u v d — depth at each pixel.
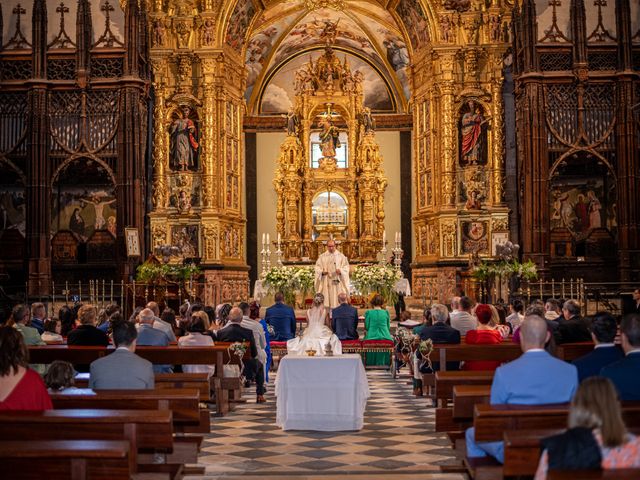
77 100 29.84
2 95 29.80
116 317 13.91
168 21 32.06
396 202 43.09
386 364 21.94
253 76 43.09
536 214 29.47
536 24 29.89
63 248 30.70
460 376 10.83
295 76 43.84
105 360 9.57
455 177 32.34
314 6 38.19
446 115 32.16
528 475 6.64
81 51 29.42
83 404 8.52
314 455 11.49
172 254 28.92
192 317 14.77
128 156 29.47
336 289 25.97
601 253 30.59
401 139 43.38
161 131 31.92
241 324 16.98
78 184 31.06
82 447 6.12
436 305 15.16
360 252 40.53
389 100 44.00
